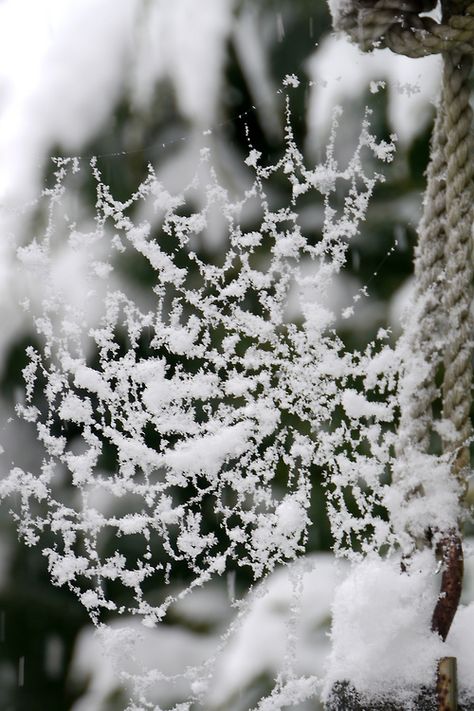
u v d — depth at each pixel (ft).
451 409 4.03
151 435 5.00
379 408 4.29
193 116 5.28
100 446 4.49
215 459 4.43
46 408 5.22
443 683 3.96
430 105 5.27
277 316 4.45
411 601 4.03
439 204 4.04
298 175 5.28
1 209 5.05
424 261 4.06
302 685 4.36
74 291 4.99
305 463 4.43
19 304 5.07
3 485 4.56
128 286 5.04
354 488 4.29
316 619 4.94
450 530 4.01
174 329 4.46
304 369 4.43
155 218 5.07
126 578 4.41
